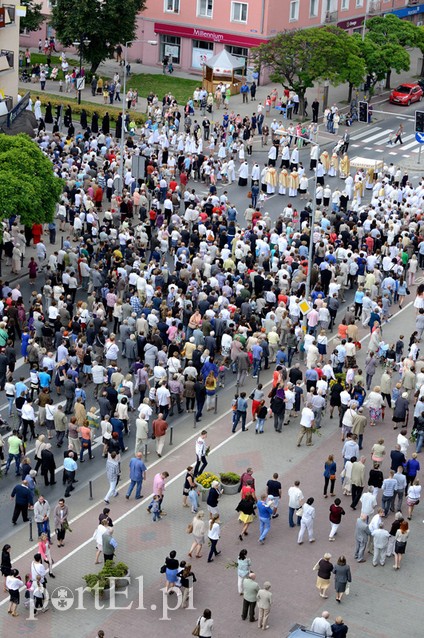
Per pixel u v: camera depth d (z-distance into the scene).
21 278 74.44
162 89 121.94
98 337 63.44
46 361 60.53
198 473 54.47
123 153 88.88
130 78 125.38
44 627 44.31
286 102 114.19
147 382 60.38
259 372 64.75
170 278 71.06
